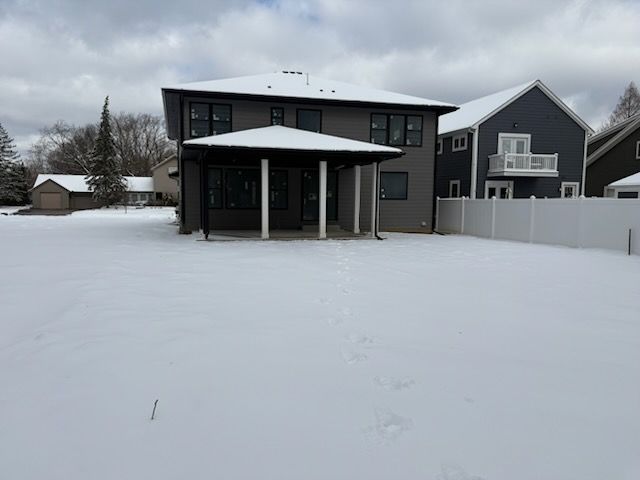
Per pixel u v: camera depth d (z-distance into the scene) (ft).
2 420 8.94
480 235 55.31
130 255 33.17
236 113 55.01
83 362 11.97
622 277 26.58
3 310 17.22
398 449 8.11
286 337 14.34
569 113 72.79
